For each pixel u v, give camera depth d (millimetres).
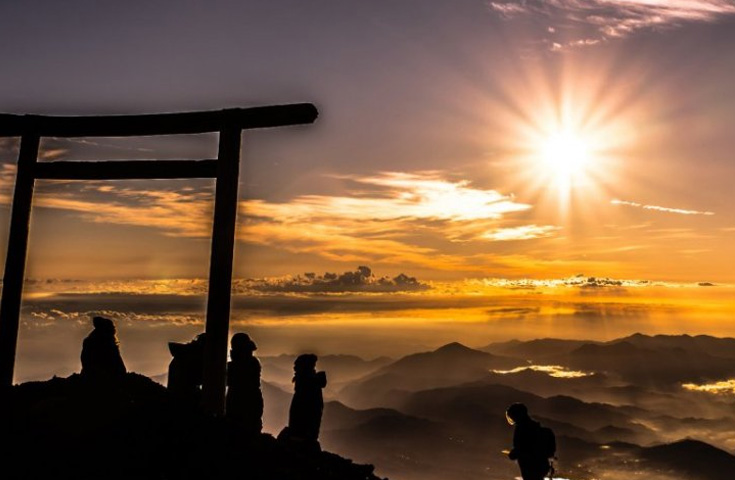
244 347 13867
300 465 11539
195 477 10062
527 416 11391
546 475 11109
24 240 14414
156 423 11312
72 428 10742
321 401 13602
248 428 12727
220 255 13273
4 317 14148
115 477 9609
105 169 14156
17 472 9422
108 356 12969
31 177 14523
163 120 13844
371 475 12711
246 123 13578
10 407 11445
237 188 13555
